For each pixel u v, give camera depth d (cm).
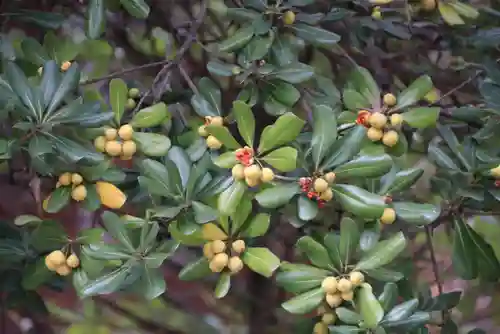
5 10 143
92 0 140
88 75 151
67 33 151
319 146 133
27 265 138
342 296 133
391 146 137
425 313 133
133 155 138
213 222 134
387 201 133
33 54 141
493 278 144
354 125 138
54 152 131
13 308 146
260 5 140
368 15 153
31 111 130
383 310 133
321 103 144
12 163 148
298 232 150
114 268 135
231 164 132
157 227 132
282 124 131
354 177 133
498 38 150
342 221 133
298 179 133
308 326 140
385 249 134
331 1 151
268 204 132
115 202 136
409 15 151
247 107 132
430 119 138
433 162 145
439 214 139
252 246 138
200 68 153
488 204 142
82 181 136
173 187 133
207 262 134
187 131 141
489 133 141
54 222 136
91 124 132
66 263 135
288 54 140
